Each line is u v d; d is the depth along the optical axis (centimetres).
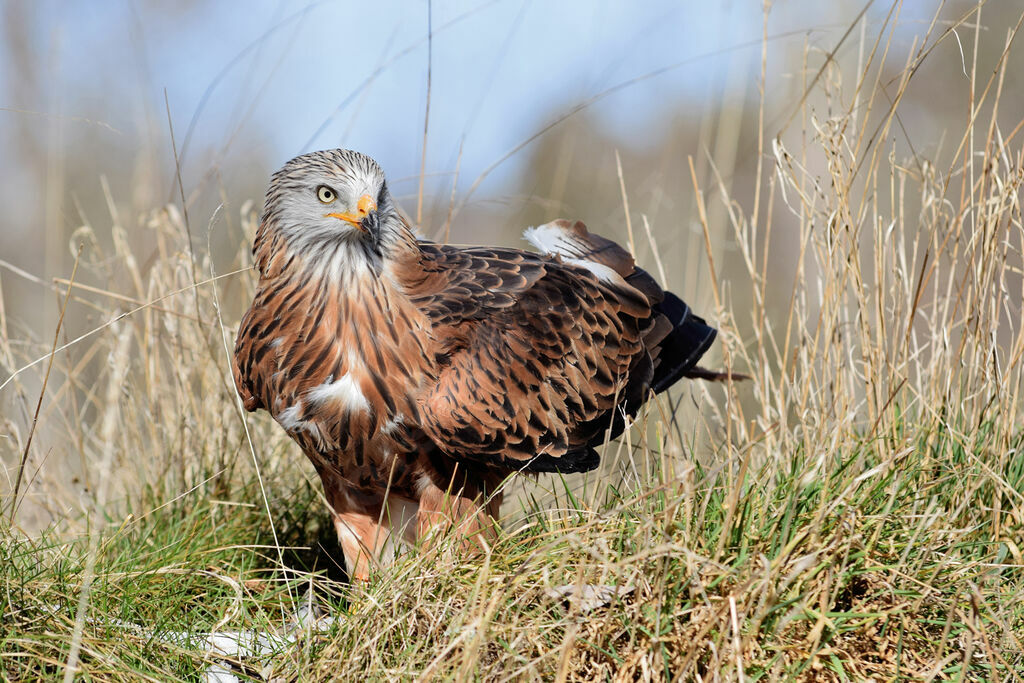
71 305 1588
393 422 808
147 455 1025
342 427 808
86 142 2264
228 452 999
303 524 963
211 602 800
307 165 796
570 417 880
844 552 632
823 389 856
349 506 872
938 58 2191
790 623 620
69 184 2159
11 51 2264
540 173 2312
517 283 877
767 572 581
